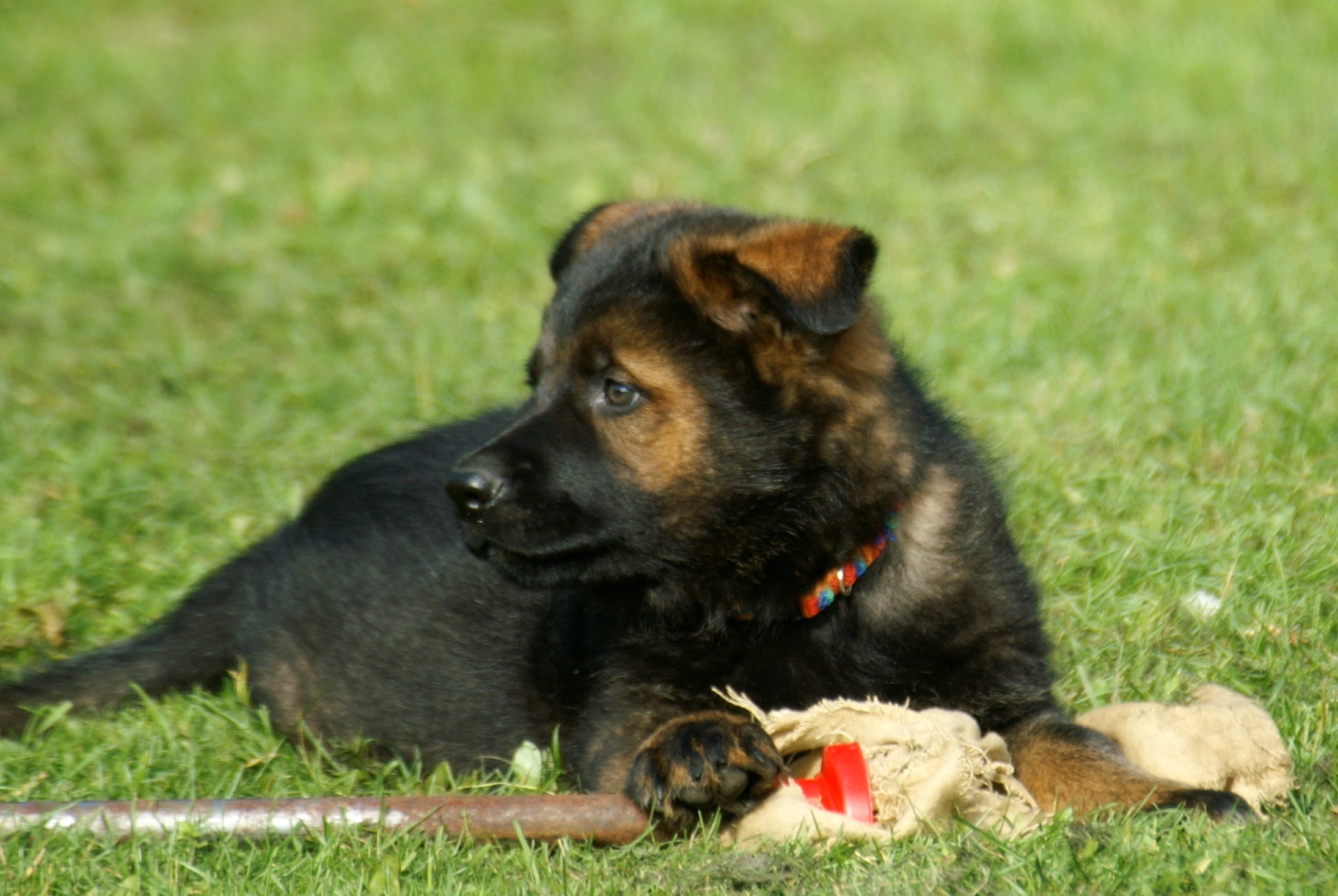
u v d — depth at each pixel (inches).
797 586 282.0
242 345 564.7
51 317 586.6
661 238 285.0
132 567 405.7
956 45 901.2
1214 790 253.1
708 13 983.6
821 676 283.1
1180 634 339.3
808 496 277.1
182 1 1122.7
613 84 896.3
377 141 804.0
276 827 260.2
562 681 308.7
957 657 284.0
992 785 262.4
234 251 650.8
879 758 256.2
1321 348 474.3
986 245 622.5
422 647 328.5
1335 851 228.7
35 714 338.3
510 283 621.3
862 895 227.8
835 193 701.3
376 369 530.9
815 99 832.3
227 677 362.0
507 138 809.5
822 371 276.4
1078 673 323.9
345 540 351.6
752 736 252.4
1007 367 498.3
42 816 261.4
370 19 1056.2
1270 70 803.4
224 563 385.4
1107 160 709.9
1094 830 239.1
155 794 301.3
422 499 349.1
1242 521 375.9
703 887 239.0
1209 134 725.9
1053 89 816.3
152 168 778.8
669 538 276.5
